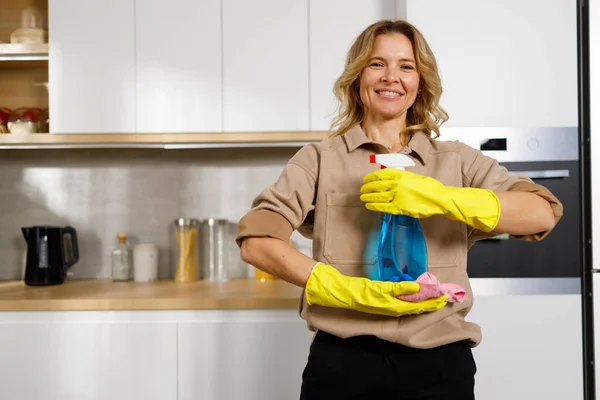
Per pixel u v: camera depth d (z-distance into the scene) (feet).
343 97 4.50
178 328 7.28
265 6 8.12
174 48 8.18
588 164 7.12
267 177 9.46
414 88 4.06
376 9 8.04
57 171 9.52
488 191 3.68
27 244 8.80
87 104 8.21
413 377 3.80
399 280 3.75
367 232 3.98
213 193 9.49
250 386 7.25
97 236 9.48
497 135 7.26
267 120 8.14
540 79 7.24
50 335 7.31
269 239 3.85
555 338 7.09
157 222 9.48
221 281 8.94
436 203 3.55
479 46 7.29
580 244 7.13
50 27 8.20
